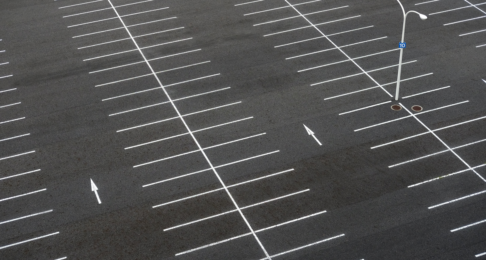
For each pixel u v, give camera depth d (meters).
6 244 16.42
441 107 21.56
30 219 17.28
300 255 15.74
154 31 27.58
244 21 28.16
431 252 15.65
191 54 25.64
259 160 19.31
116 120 21.58
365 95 22.44
